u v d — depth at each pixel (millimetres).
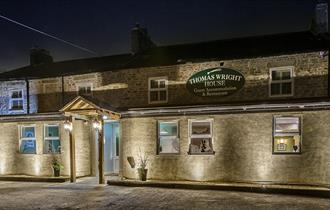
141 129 14453
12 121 17094
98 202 10625
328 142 11844
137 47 18656
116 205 10164
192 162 13523
